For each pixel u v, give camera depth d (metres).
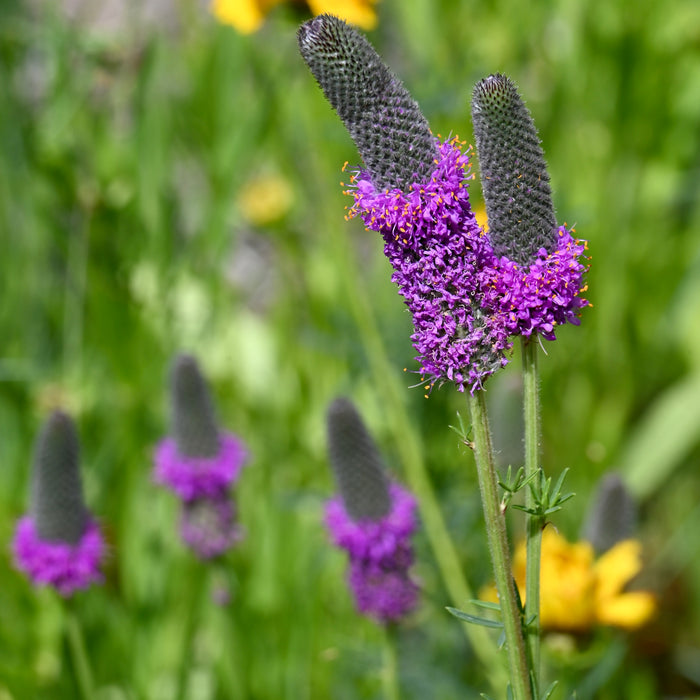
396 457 0.75
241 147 0.79
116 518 0.74
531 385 0.41
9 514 0.70
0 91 0.78
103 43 0.77
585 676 0.57
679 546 0.81
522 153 0.40
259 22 0.62
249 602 0.66
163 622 0.67
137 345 0.76
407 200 0.40
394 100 0.41
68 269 0.78
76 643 0.56
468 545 0.67
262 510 0.70
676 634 0.74
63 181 0.77
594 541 0.55
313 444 0.80
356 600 0.54
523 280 0.40
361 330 0.64
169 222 0.79
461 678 0.63
